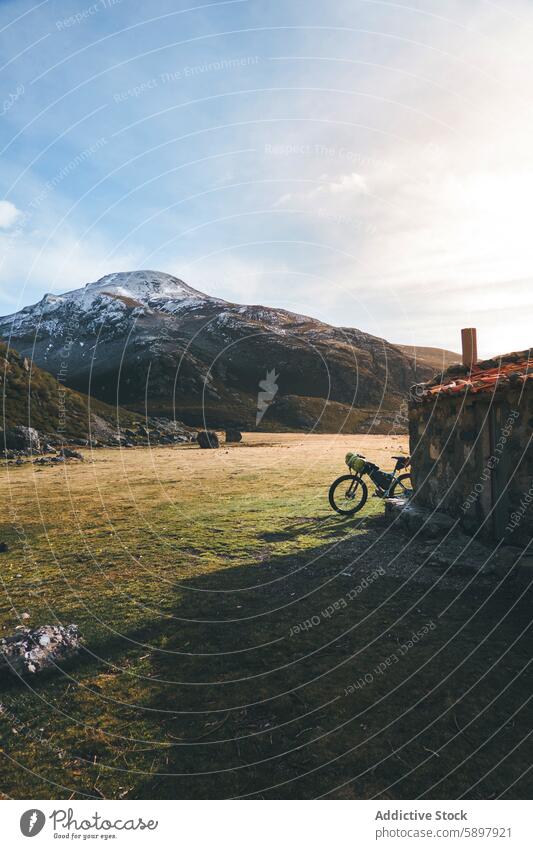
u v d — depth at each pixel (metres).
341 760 3.12
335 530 8.62
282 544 7.89
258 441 42.88
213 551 7.66
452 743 3.23
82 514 10.58
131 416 52.78
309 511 10.32
